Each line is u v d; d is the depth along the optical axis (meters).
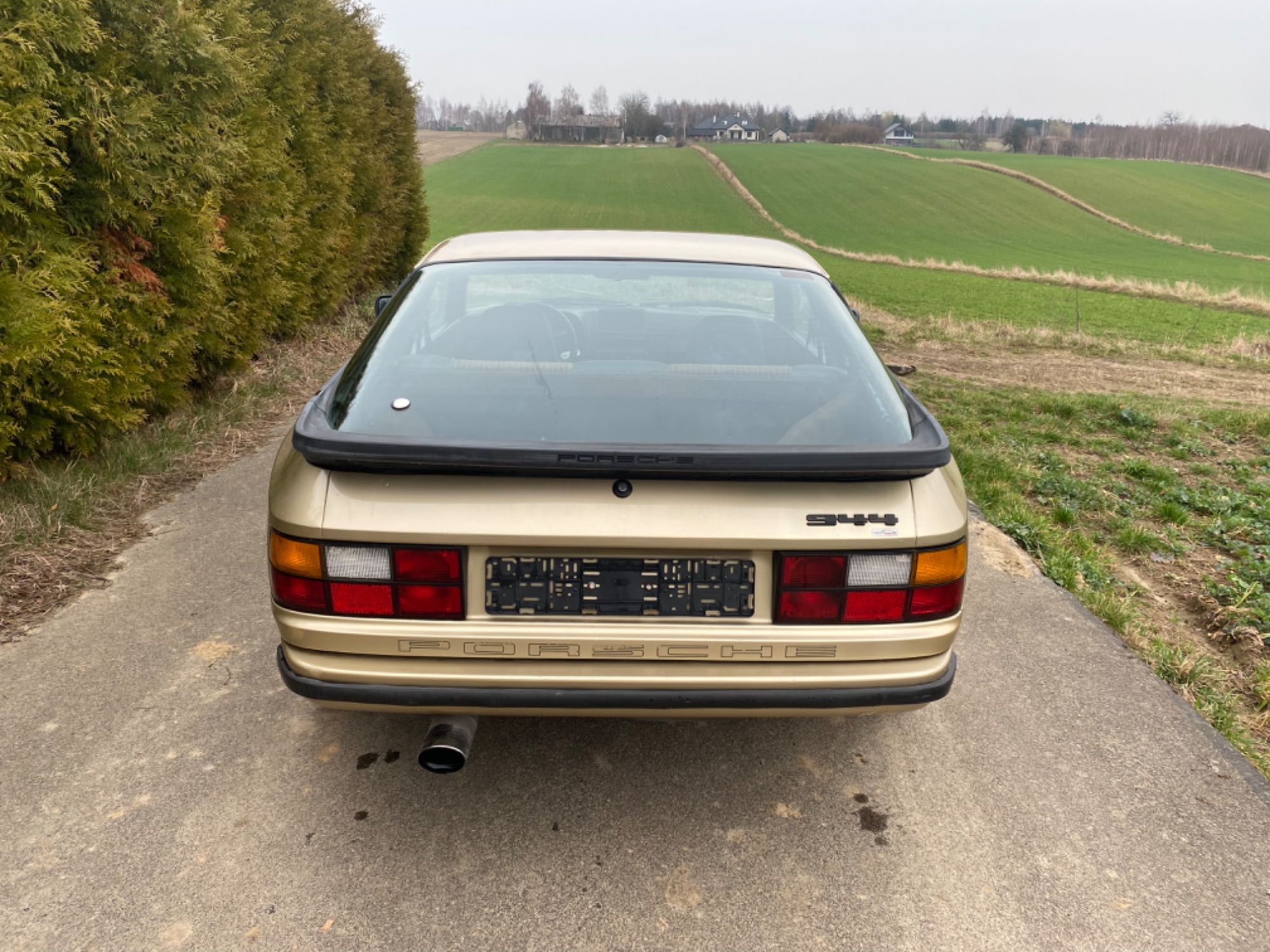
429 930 2.07
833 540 2.05
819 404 2.41
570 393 2.39
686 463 1.95
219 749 2.72
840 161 90.69
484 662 2.09
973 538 4.80
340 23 10.16
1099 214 67.12
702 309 2.87
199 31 5.40
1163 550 5.09
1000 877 2.29
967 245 53.97
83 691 3.00
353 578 2.05
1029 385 11.96
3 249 4.40
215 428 6.15
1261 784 2.73
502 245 3.21
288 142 8.28
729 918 2.13
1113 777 2.73
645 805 2.54
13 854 2.26
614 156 95.81
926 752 2.83
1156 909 2.20
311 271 8.95
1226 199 74.25
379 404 2.33
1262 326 23.58
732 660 2.10
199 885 2.18
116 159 4.98
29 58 4.35
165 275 5.80
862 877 2.28
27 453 4.77
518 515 2.03
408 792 2.55
